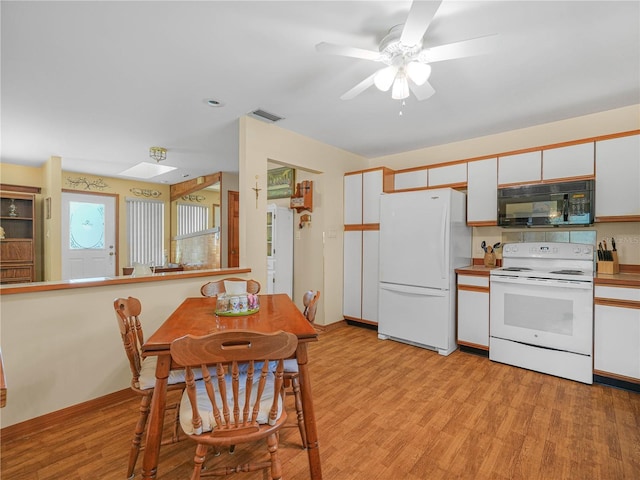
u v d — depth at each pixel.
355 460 1.71
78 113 3.04
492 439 1.88
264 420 1.31
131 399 2.34
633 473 1.60
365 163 4.76
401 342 3.64
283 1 1.60
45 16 1.69
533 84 2.47
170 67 2.23
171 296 2.60
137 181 6.43
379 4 1.62
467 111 2.99
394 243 3.64
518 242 3.40
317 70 2.27
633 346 2.40
